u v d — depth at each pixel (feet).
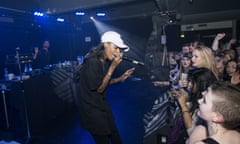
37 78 10.73
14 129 10.05
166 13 17.30
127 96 17.38
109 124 5.63
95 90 5.20
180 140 4.66
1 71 13.41
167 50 18.15
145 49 23.72
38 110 10.69
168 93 6.41
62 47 21.47
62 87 12.77
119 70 23.31
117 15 21.47
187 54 7.70
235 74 6.79
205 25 16.39
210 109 2.52
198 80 4.17
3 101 10.08
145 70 22.48
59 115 12.53
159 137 6.20
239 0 14.73
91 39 23.93
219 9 15.58
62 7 18.76
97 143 5.70
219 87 2.63
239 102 2.41
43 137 9.83
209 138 2.46
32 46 16.39
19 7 16.34
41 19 16.65
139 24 23.36
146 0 16.78
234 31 15.35
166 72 10.85
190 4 16.26
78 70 5.78
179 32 18.06
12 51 14.53
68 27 20.76
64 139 9.66
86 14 22.27
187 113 4.29
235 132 2.43
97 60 5.15
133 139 9.50
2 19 13.30
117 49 5.14
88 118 5.35
